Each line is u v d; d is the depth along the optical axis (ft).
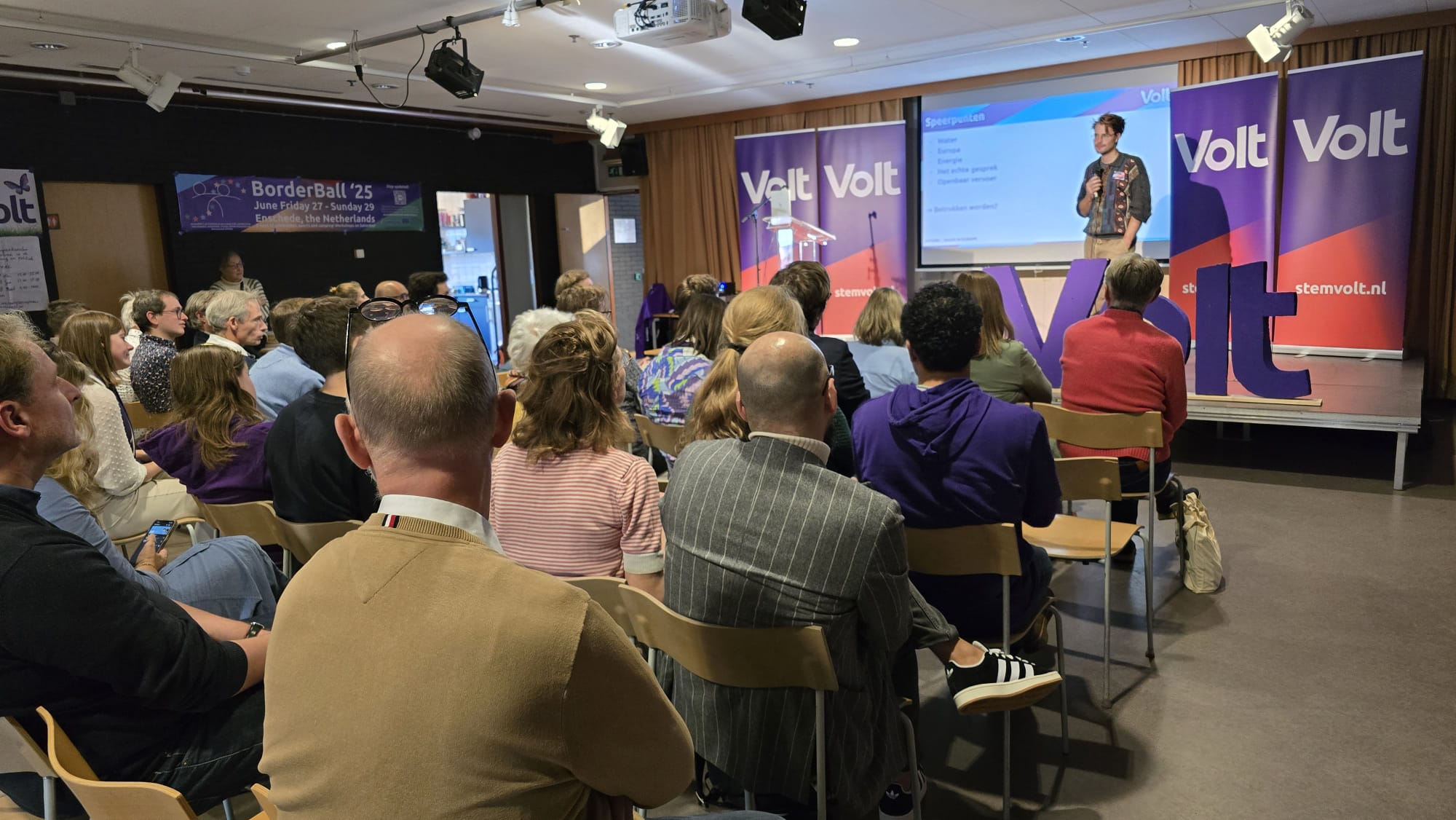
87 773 4.01
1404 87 18.01
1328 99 18.90
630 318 36.19
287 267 25.64
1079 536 8.84
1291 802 6.83
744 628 4.83
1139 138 22.89
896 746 5.50
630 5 15.98
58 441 4.23
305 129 25.67
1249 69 21.24
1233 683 8.64
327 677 2.53
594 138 32.24
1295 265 19.93
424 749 2.41
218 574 6.02
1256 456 16.85
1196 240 20.72
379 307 5.35
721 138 29.81
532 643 2.44
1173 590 10.96
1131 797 6.98
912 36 20.03
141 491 9.57
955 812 6.86
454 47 19.19
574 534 5.84
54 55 17.95
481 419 2.80
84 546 4.04
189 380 7.87
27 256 20.57
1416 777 7.06
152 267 23.20
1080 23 19.33
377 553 2.62
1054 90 23.91
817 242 27.37
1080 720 8.14
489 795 2.42
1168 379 9.95
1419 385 16.38
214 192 23.85
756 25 14.33
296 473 7.06
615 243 35.50
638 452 12.96
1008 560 6.35
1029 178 24.75
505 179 31.35
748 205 28.30
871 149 26.00
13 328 4.19
